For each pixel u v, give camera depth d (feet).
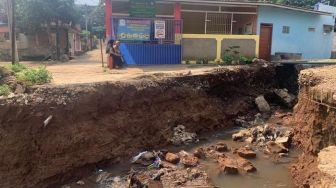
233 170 37.32
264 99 62.28
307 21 85.61
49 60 107.24
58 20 111.55
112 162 39.88
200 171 36.94
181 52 75.05
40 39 115.65
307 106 40.29
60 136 36.83
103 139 40.14
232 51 77.41
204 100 54.75
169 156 40.55
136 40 72.59
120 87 45.03
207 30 83.71
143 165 39.65
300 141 42.57
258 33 80.89
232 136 49.52
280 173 37.50
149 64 73.67
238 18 86.89
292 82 69.00
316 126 34.55
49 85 41.06
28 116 35.73
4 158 33.45
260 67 68.44
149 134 45.34
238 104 59.67
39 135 35.65
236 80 62.28
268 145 44.70
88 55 138.21
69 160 36.78
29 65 85.46
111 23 71.56
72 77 52.49
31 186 33.88
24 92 39.52
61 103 38.29
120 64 68.80
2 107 34.94
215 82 58.18
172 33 74.84
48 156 35.63
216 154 42.32
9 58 108.78
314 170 31.12
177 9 75.25
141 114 45.70
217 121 54.34
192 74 55.98
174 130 48.37
